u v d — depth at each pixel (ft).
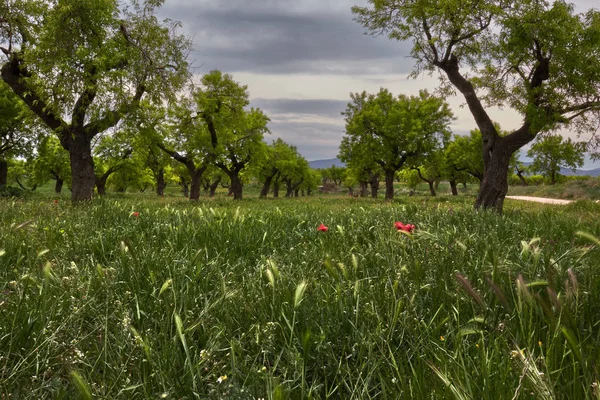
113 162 147.02
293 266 14.14
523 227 22.33
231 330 9.00
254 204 78.48
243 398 6.61
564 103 44.52
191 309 10.07
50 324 8.54
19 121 110.83
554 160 165.89
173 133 102.89
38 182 182.19
